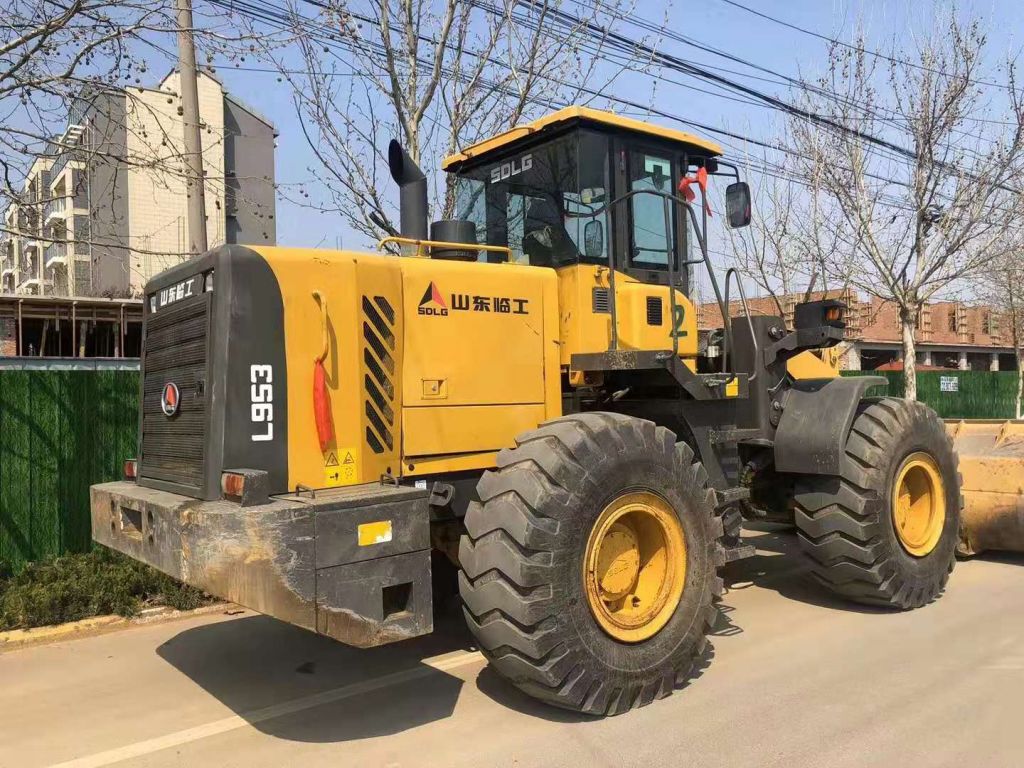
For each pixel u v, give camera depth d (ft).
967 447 24.27
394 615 12.00
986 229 37.83
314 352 12.87
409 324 13.98
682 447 14.42
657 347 16.43
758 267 40.73
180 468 13.24
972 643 16.11
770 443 18.35
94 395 22.85
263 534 10.85
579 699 12.39
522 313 15.40
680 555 13.98
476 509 12.85
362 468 13.20
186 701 13.99
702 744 11.82
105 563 21.01
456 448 14.44
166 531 12.11
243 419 12.21
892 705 13.08
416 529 12.18
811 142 38.96
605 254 16.20
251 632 17.95
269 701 13.93
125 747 12.17
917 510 19.38
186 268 13.33
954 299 51.88
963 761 11.15
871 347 84.07
